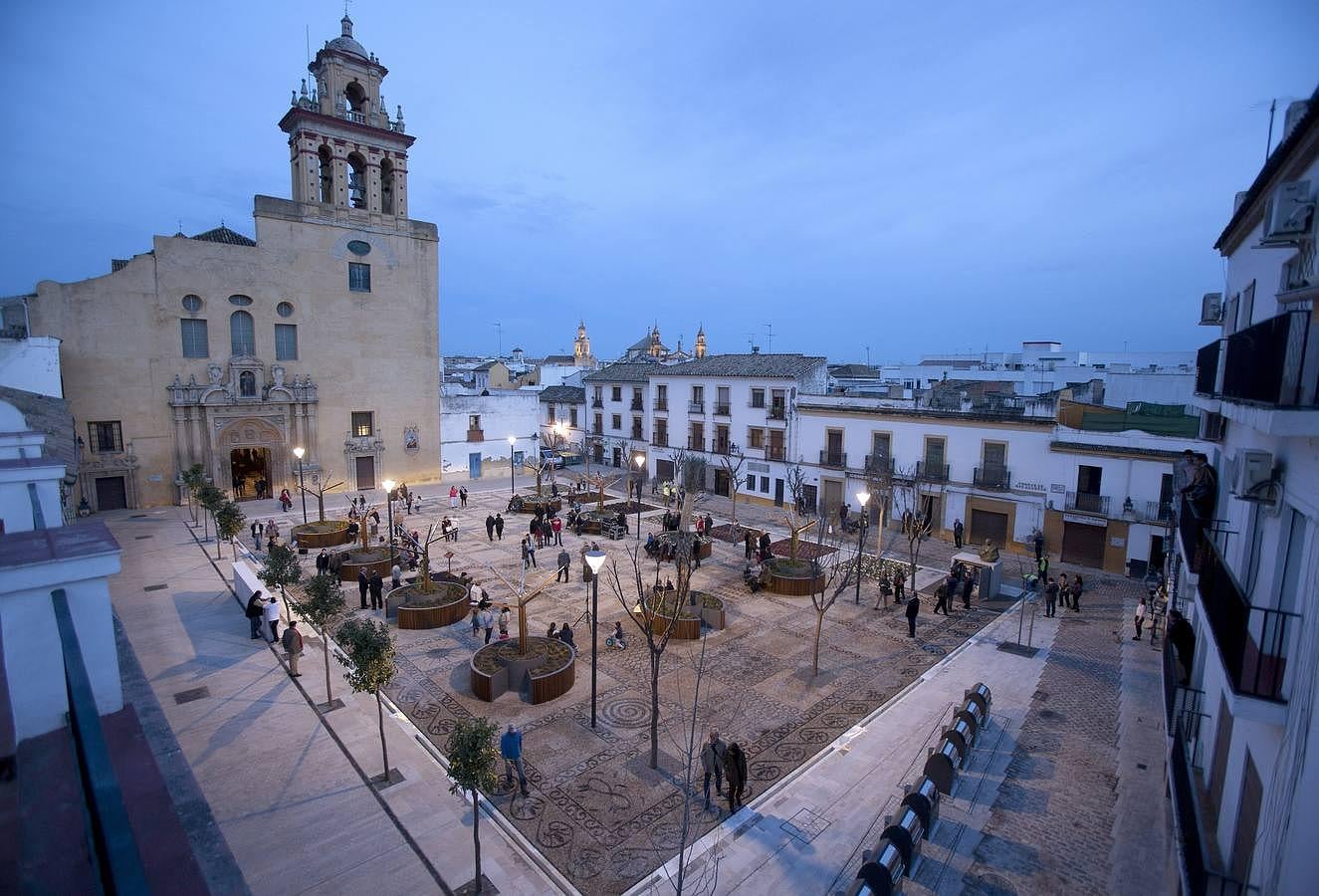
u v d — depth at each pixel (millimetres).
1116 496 26938
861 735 14492
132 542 27531
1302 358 6113
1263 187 8766
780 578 23703
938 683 17031
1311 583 6281
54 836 3889
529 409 47375
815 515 35719
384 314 40188
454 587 21641
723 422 42281
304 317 37188
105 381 31766
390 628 19828
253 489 37625
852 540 31609
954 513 31328
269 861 10039
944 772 11797
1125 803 12023
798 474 37188
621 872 10406
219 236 38062
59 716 5445
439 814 11562
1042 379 47094
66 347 30734
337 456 39000
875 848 9984
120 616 19500
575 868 10477
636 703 15727
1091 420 29562
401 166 40000
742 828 11445
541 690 15562
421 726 14562
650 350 87438
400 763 12969
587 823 11539
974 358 60844
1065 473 28219
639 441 49062
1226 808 8484
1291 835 6160
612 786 12570
